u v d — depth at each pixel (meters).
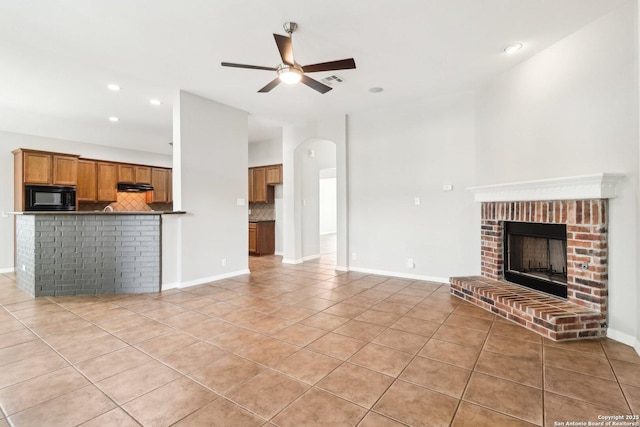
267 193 7.57
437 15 2.64
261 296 3.97
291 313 3.33
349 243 5.58
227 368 2.21
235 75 3.82
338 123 5.55
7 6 2.47
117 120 5.72
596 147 2.71
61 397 1.87
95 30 2.84
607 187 2.54
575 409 1.73
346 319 3.15
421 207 4.77
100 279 4.12
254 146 7.78
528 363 2.23
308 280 4.83
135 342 2.63
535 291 3.37
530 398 1.83
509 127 3.66
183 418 1.69
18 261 4.49
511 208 3.57
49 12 2.56
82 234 4.06
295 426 1.62
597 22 2.69
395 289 4.27
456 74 3.81
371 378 2.07
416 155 4.80
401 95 4.53
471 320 3.08
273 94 4.48
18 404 1.80
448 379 2.04
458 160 4.43
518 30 2.87
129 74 3.79
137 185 7.23
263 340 2.66
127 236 4.17
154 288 4.20
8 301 3.79
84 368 2.21
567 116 2.97
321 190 13.30
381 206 5.18
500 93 3.81
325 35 2.95
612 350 2.42
